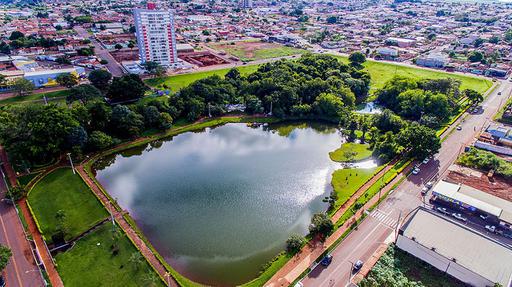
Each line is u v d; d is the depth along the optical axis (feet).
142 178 480.64
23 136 464.65
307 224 391.24
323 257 330.34
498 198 396.57
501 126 586.86
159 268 322.55
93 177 465.47
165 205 421.59
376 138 555.28
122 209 410.52
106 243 348.79
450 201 399.44
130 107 595.47
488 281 283.79
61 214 364.99
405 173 466.70
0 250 300.20
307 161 523.70
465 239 323.16
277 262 330.54
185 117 652.48
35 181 442.91
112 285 301.43
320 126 653.71
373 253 335.26
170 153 552.82
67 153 496.64
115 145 546.26
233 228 384.68
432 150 488.02
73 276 309.01
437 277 307.58
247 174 487.61
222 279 320.70
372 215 386.52
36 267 316.60
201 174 489.26
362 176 470.39
